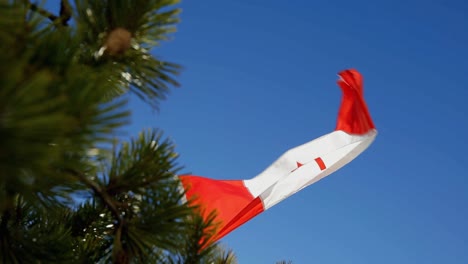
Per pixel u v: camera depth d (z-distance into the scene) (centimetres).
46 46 176
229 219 404
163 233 231
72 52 193
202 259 259
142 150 235
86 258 275
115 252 222
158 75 247
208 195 399
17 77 125
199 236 251
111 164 231
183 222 236
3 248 243
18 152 125
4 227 246
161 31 247
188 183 254
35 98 125
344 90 494
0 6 157
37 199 215
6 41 164
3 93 123
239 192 447
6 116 123
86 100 146
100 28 235
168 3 241
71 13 229
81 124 142
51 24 192
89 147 143
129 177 230
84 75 168
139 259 232
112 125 145
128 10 236
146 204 235
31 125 123
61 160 151
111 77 234
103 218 298
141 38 245
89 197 232
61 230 279
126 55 239
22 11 175
